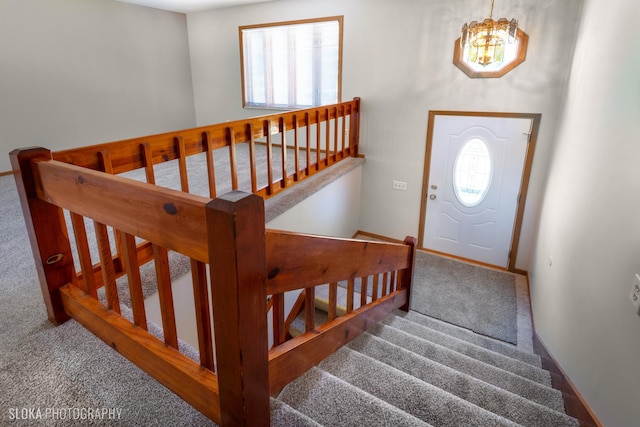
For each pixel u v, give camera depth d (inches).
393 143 188.4
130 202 43.0
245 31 216.2
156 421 46.1
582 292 82.7
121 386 50.9
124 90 207.5
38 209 57.7
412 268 119.0
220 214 32.6
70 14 177.6
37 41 168.2
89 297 60.2
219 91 239.3
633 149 65.4
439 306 152.0
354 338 82.1
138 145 79.6
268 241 40.3
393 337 95.7
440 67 166.6
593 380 68.8
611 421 59.3
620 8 82.4
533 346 127.3
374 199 203.2
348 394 55.9
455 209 183.2
